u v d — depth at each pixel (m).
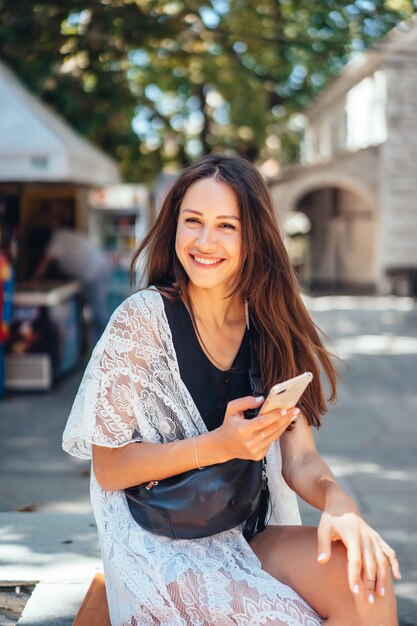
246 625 2.21
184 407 2.42
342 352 12.45
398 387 9.62
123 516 2.39
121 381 2.37
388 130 24.39
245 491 2.33
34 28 10.97
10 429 7.29
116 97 13.07
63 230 10.73
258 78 22.16
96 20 11.12
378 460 6.31
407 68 24.08
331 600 2.27
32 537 3.75
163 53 14.31
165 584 2.26
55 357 9.30
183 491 2.30
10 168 8.40
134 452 2.34
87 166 9.31
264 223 2.48
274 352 2.54
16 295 8.91
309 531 2.44
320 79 27.58
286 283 2.52
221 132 27.05
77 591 3.20
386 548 2.19
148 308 2.42
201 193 2.46
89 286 10.70
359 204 27.45
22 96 8.69
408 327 15.97
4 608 3.26
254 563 2.36
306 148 35.12
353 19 13.24
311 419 2.61
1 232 8.38
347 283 29.00
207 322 2.52
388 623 2.20
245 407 2.20
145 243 2.62
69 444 2.47
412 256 24.78
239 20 14.89
